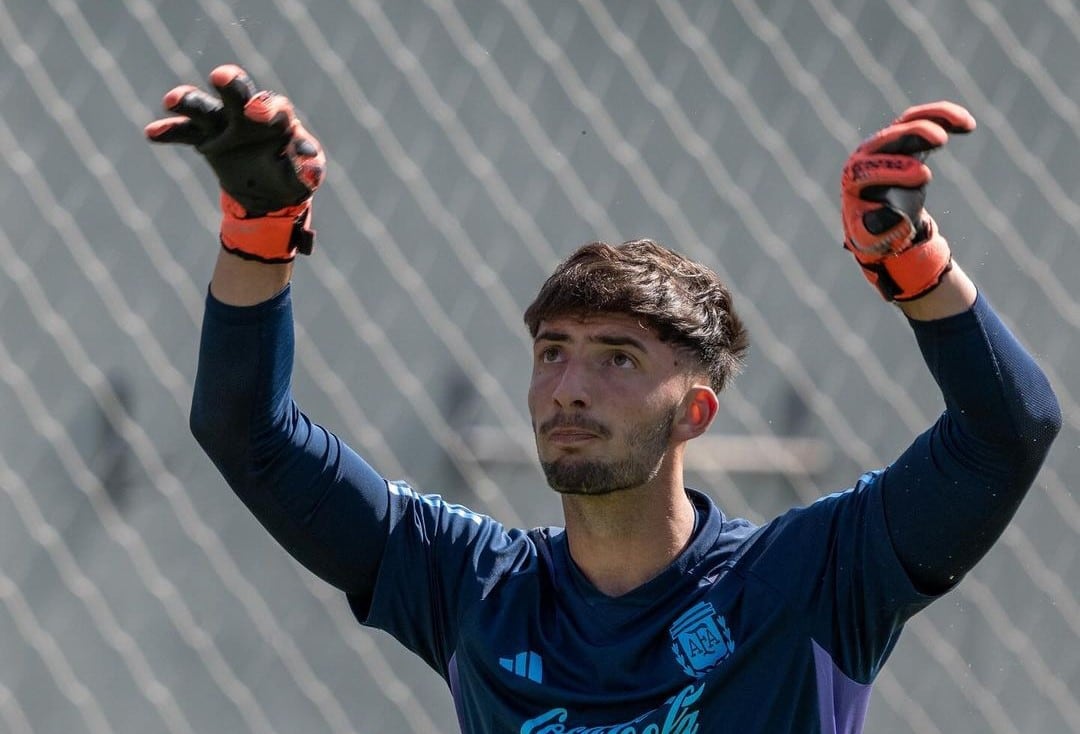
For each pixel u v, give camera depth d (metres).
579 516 9.28
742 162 16.14
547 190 15.95
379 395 15.28
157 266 15.68
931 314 8.23
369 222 15.61
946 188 15.99
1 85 15.93
